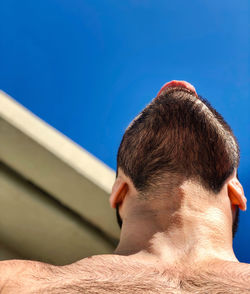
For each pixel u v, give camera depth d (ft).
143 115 3.61
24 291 2.97
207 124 3.46
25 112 4.62
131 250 3.37
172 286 2.97
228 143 3.51
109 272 3.09
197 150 3.41
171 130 3.43
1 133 4.45
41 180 4.56
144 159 3.45
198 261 3.19
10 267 3.12
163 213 3.41
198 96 3.73
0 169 4.52
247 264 3.11
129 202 3.54
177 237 3.34
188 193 3.41
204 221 3.38
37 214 4.65
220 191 3.50
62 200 4.63
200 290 2.94
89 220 4.71
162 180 3.43
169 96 3.62
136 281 3.00
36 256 4.89
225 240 3.39
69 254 4.86
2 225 4.73
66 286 2.98
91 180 4.52
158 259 3.24
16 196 4.56
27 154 4.48
